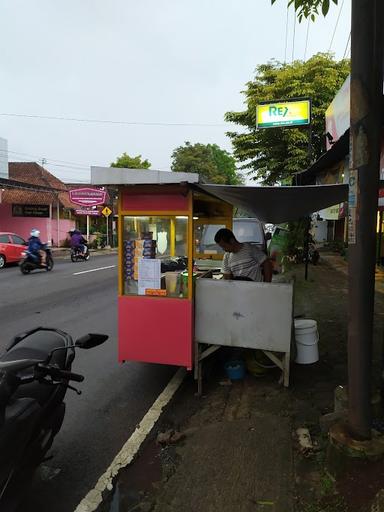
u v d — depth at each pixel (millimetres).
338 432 3045
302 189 4234
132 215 4707
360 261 2887
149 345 4734
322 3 3844
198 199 5109
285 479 3066
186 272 4641
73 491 3098
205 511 2803
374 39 2750
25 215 28812
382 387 3555
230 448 3492
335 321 7367
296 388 4605
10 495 2418
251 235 10477
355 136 2830
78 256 21219
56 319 8203
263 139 20281
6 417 2293
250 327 4508
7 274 15586
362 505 2592
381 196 6809
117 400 4621
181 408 4367
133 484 3152
